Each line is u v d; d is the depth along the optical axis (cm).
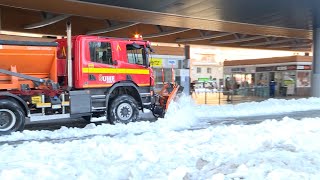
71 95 1162
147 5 1870
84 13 2062
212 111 1728
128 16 2155
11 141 994
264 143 848
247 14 2148
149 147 812
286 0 1830
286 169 577
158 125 1223
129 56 1297
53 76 1175
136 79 1306
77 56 1195
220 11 2045
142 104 1327
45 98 1132
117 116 1259
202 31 3247
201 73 7512
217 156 720
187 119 1369
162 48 2595
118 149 788
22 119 1088
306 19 2352
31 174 590
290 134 955
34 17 2516
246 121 1419
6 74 1098
